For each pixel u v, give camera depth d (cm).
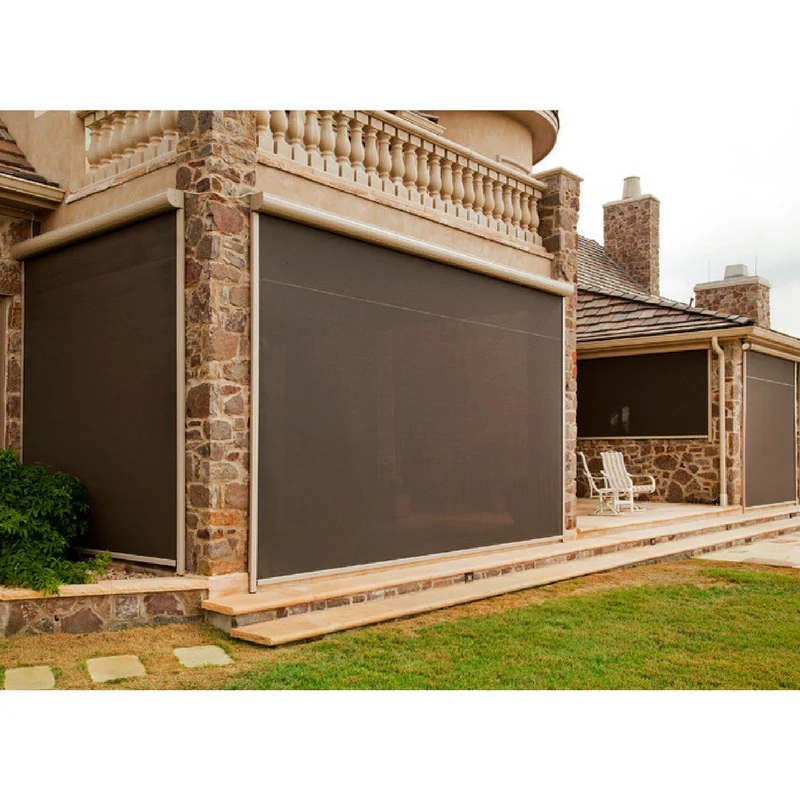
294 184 655
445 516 785
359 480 688
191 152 593
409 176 794
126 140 678
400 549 731
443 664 479
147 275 629
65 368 711
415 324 756
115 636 529
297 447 632
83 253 695
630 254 2020
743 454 1387
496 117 1112
